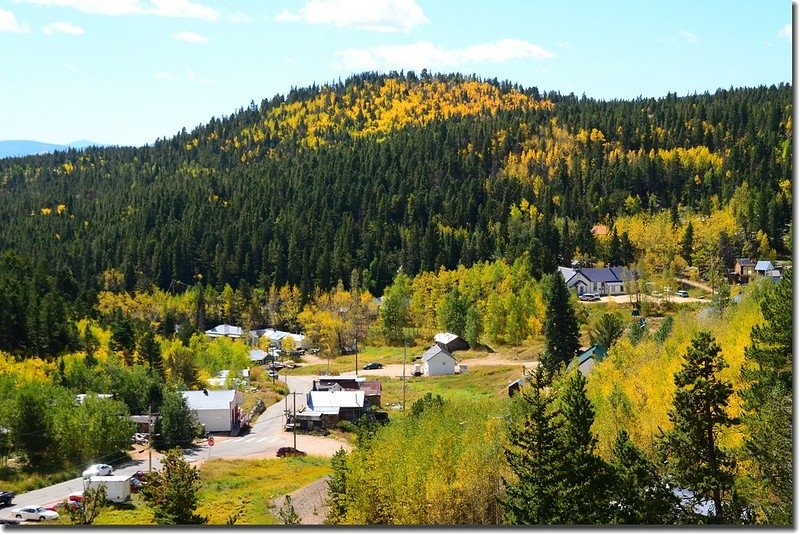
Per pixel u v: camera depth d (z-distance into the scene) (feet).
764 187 521.24
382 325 471.21
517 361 373.40
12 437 232.32
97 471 219.20
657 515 114.42
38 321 353.51
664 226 504.84
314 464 236.63
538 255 502.79
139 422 279.49
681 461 116.37
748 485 110.22
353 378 331.57
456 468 161.17
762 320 165.68
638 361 219.20
